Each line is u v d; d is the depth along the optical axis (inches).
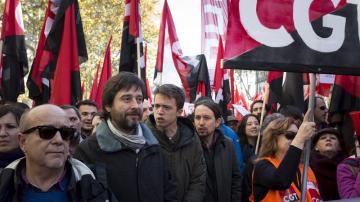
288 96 261.3
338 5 126.7
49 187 103.7
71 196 103.9
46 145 100.1
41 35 241.9
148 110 259.6
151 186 127.4
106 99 128.9
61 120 102.1
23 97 611.8
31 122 101.1
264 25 122.0
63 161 102.4
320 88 295.7
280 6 122.9
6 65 245.0
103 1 781.9
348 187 149.9
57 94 218.4
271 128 149.2
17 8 251.0
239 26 120.9
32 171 103.4
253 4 121.4
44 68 232.4
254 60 121.2
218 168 173.9
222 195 172.4
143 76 268.8
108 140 126.7
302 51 123.7
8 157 127.3
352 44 127.1
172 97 154.0
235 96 535.2
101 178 114.5
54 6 243.3
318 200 149.6
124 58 271.0
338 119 226.1
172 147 156.6
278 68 122.2
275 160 146.1
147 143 131.2
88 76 787.4
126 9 273.3
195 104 181.8
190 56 340.8
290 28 123.2
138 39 267.1
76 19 235.8
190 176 156.7
